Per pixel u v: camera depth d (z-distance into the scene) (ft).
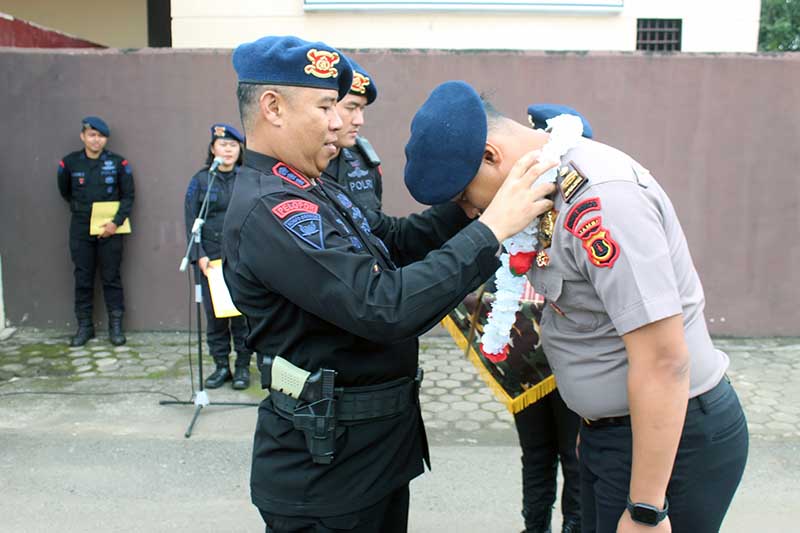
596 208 4.43
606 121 16.28
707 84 15.99
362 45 20.12
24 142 16.66
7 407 13.20
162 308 17.31
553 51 16.12
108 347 16.51
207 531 9.27
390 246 6.42
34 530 9.21
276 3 19.99
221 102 16.53
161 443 11.75
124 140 16.66
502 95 16.29
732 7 19.84
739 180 16.29
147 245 17.03
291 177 5.31
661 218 4.68
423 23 19.98
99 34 25.43
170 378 14.75
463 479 10.61
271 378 5.49
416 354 5.88
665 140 16.26
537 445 7.97
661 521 4.59
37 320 17.37
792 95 15.92
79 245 16.38
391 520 6.11
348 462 5.41
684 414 4.45
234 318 14.10
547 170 4.71
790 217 16.38
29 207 16.92
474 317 7.50
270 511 5.53
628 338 4.41
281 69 5.06
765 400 13.53
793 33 46.34
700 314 4.98
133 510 9.74
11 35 17.54
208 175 13.91
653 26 20.03
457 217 6.24
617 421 5.06
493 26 19.95
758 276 16.63
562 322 5.12
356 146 11.23
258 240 4.97
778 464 10.96
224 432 12.19
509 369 7.36
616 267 4.34
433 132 4.95
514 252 5.00
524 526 9.37
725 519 9.46
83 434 12.05
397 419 5.59
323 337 5.24
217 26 20.13
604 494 5.25
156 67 16.42
